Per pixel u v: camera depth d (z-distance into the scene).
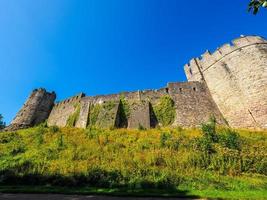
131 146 18.97
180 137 19.64
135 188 11.72
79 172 13.62
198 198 9.98
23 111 42.81
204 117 29.88
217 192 10.90
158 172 13.76
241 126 27.44
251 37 31.33
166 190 11.31
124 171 13.55
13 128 39.56
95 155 17.08
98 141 20.48
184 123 29.72
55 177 13.33
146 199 9.82
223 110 30.20
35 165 15.46
